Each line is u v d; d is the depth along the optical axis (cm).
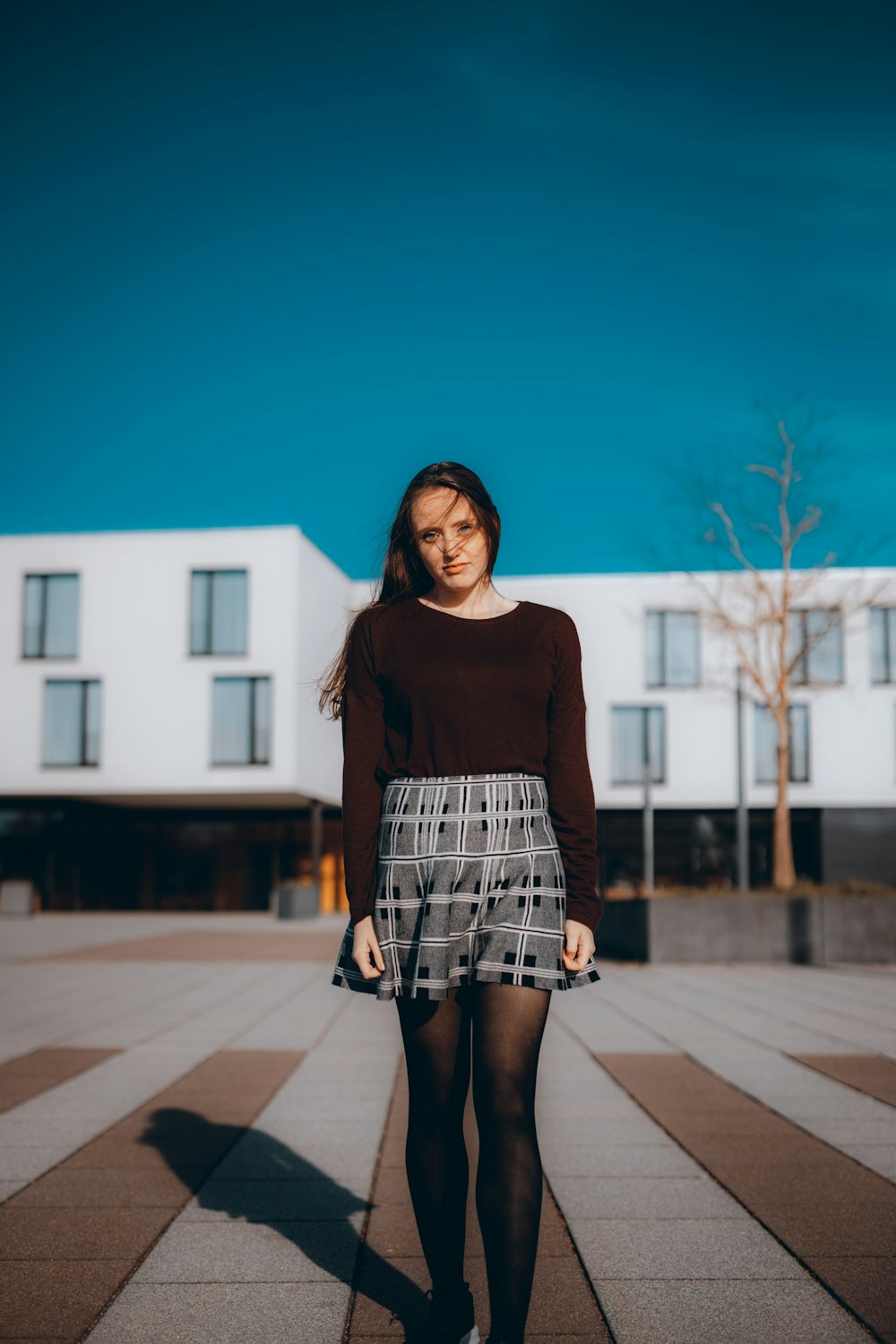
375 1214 350
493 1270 210
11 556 3097
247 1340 252
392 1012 885
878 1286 287
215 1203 361
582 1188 380
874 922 1377
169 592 3053
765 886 1761
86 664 3050
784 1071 611
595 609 3231
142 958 1529
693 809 3225
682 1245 321
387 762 241
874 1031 770
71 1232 332
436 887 225
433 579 249
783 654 1838
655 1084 571
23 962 1448
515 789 231
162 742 3006
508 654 235
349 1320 265
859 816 3134
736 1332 257
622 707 3203
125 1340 252
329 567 3350
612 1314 269
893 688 3138
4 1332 257
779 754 1788
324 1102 525
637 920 1428
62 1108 512
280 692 2984
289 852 3450
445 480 240
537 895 225
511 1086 219
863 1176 396
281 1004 947
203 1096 541
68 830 3428
